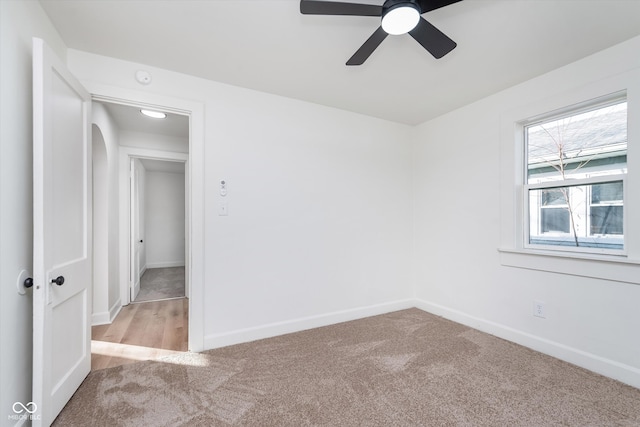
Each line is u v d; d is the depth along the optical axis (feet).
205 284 7.80
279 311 8.82
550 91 7.38
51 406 4.85
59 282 4.88
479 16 5.37
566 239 7.41
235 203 8.23
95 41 6.26
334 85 8.24
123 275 12.10
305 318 9.21
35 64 4.52
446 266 10.18
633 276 6.01
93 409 5.31
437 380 6.23
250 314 8.39
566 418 5.06
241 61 7.04
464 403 5.48
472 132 9.34
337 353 7.51
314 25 5.72
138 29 5.86
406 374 6.48
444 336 8.54
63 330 5.37
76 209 5.91
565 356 7.04
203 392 5.85
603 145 6.79
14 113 4.42
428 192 10.94
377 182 10.73
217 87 8.05
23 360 4.66
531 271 7.76
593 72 6.62
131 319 10.41
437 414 5.17
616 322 6.27
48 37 5.51
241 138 8.34
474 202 9.25
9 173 4.31
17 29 4.47
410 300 11.35
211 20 5.58
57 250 5.13
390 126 11.05
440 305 10.39
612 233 6.61
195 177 7.69
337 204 9.89
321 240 9.57
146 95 7.18
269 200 8.73
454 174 9.92
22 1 4.60
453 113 10.00
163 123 11.17
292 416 5.14
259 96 8.62
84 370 6.25
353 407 5.38
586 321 6.72
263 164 8.66
